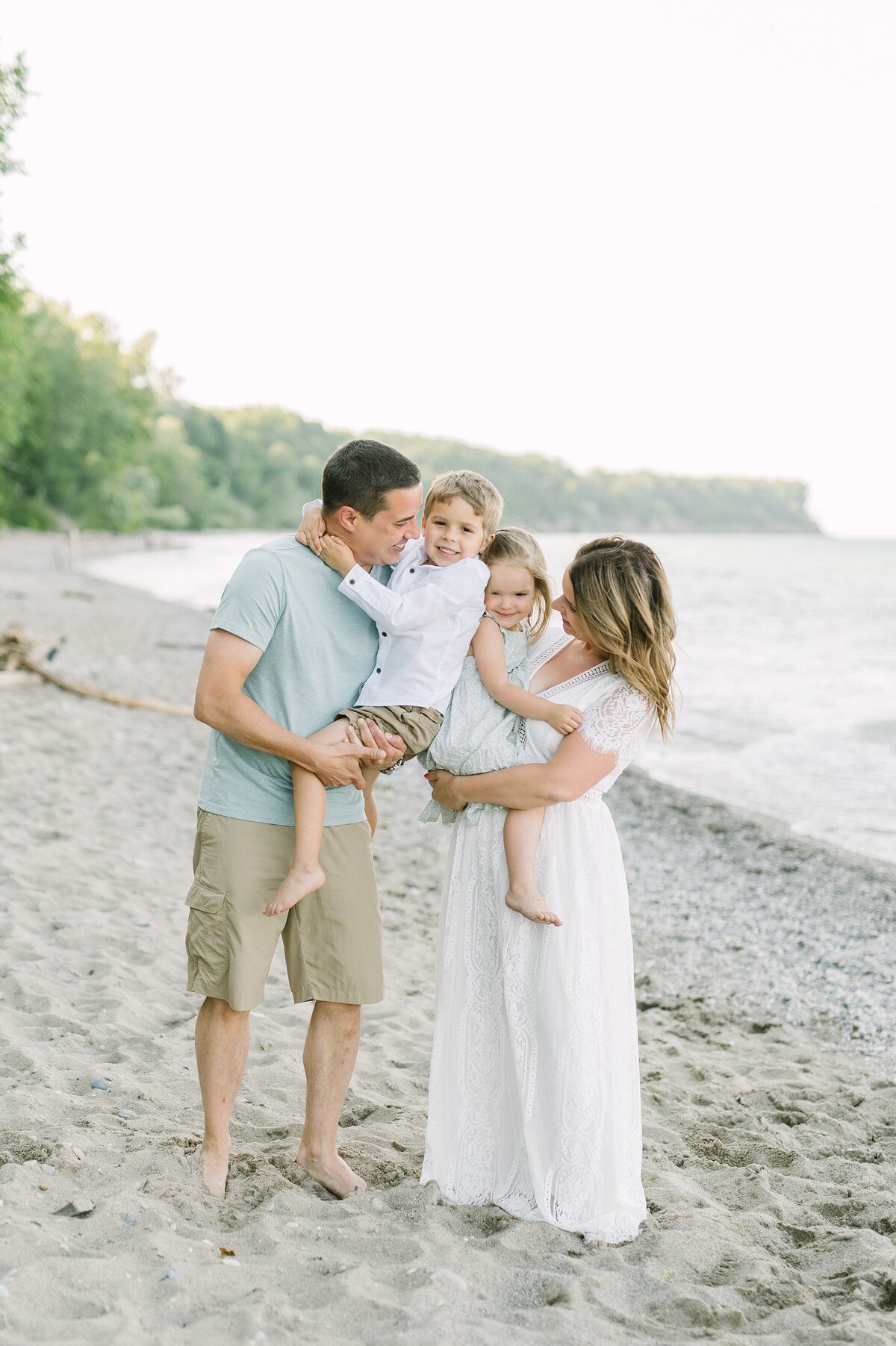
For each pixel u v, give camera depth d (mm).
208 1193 3000
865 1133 4051
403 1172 3291
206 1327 2301
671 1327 2541
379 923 3211
